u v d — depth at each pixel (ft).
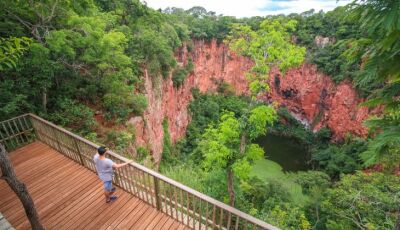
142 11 74.18
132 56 60.03
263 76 40.34
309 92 126.93
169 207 17.80
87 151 20.48
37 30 30.25
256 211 41.93
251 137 37.99
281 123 134.92
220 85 152.46
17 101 28.66
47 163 22.16
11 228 14.88
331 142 114.21
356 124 103.14
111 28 49.01
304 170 96.84
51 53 33.04
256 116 35.06
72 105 36.35
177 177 36.70
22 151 23.77
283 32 40.93
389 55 7.33
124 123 45.91
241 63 145.07
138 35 66.18
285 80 133.80
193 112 121.29
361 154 9.64
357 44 8.31
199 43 138.62
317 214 51.21
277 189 60.44
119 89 43.50
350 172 83.20
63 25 32.99
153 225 16.15
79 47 34.17
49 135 23.75
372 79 8.21
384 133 7.97
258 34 41.83
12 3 26.66
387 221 33.83
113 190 18.30
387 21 5.91
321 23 121.70
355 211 39.55
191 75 131.23
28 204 12.72
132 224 16.20
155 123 73.15
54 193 18.76
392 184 40.73
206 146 47.01
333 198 45.21
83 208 17.40
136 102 49.83
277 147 116.57
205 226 15.06
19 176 20.45
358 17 7.54
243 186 54.75
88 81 42.11
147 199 17.71
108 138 39.24
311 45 125.90
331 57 114.42
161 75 82.58
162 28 88.28
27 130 25.08
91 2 37.29
